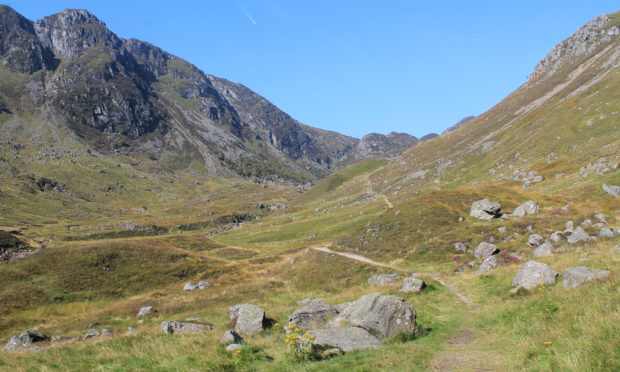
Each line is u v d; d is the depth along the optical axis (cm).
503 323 1762
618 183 5853
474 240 4675
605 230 3750
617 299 1320
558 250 3506
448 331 1834
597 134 10012
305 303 3328
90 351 1792
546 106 15900
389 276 3928
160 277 6625
